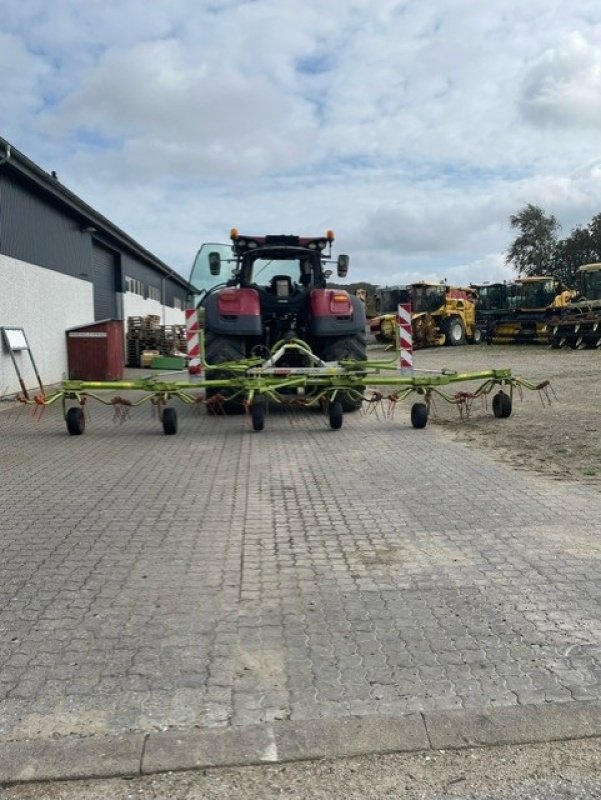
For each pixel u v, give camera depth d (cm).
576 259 5653
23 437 925
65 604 390
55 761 262
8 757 265
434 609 377
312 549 470
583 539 475
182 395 928
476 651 332
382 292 3478
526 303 3130
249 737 273
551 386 1330
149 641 348
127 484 654
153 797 245
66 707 294
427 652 332
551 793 244
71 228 1872
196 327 950
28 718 287
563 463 692
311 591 403
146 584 416
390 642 343
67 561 454
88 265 2033
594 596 388
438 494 592
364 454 764
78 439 905
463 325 3183
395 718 283
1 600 396
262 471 696
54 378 1702
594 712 286
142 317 2720
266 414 1059
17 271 1468
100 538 499
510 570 425
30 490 636
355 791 246
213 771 257
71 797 246
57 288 1734
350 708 290
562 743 270
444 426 935
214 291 1143
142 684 310
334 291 1095
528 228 5916
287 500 588
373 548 469
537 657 326
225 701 296
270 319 1160
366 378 929
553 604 379
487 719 282
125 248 2569
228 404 1073
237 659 329
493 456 733
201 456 779
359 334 1109
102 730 279
